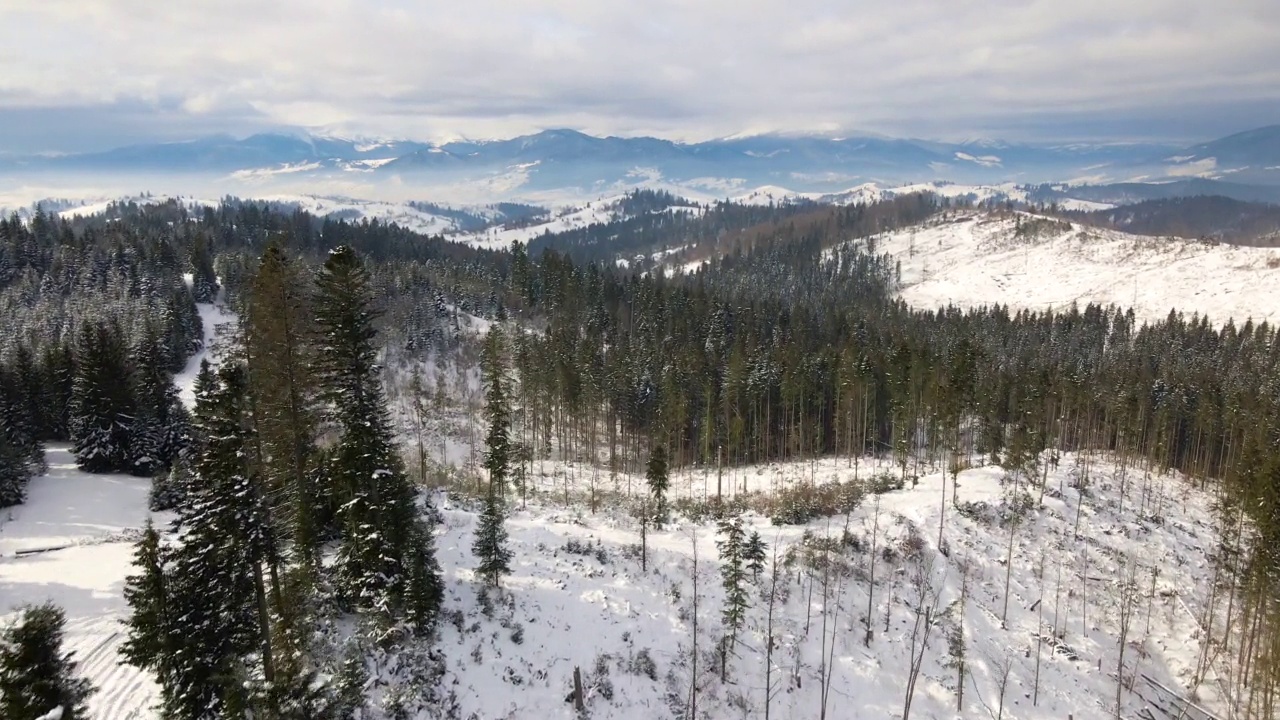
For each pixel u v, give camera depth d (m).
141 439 50.41
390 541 28.64
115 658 27.02
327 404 30.16
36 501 44.12
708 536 49.06
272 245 26.69
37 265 111.00
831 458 77.88
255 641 24.72
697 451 79.50
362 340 28.58
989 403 70.69
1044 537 50.78
